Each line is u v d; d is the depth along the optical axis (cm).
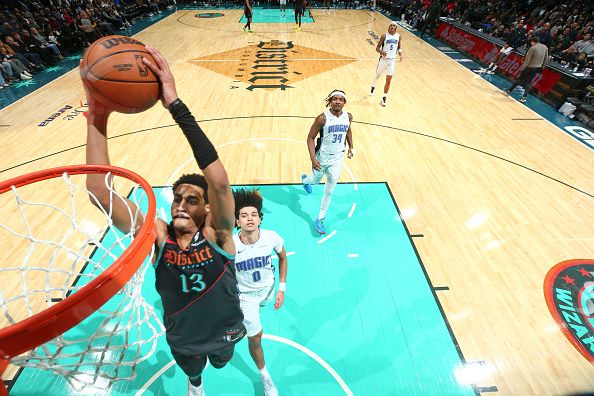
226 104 822
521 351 329
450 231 467
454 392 298
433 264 419
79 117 754
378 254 431
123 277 125
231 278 176
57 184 538
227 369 314
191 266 160
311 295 380
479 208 508
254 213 250
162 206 493
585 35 998
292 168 589
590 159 635
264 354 325
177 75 998
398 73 1057
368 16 1972
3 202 499
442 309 367
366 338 339
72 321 112
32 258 408
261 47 1297
